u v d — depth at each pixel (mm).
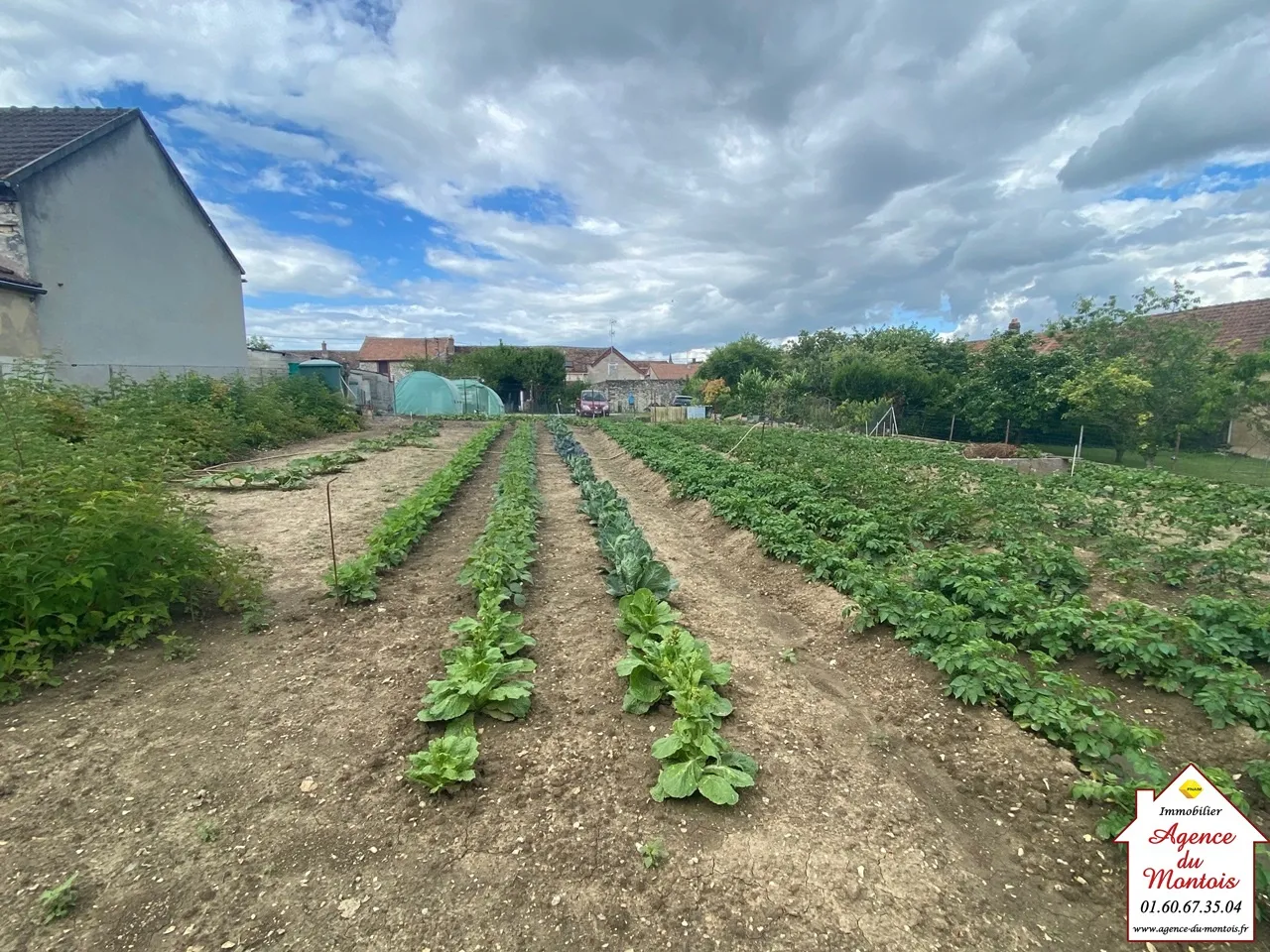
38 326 15203
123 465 5477
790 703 4660
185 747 3801
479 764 3725
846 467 13312
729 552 8766
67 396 11359
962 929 2715
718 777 3428
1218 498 10516
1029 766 3832
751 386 35312
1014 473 14398
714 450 20344
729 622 6238
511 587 6375
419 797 3418
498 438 26047
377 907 2697
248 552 6188
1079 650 5352
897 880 2984
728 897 2824
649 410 51656
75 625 4715
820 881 2945
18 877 2758
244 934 2531
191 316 21453
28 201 14906
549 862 2996
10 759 3584
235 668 4816
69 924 2533
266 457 16844
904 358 34562
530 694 4523
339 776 3566
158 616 5199
